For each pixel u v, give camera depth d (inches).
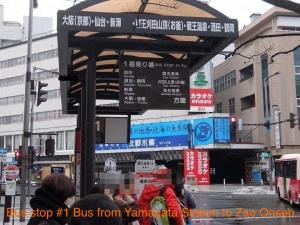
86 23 330.6
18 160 832.9
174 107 398.6
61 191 144.1
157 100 397.4
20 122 3228.3
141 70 398.3
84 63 446.0
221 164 2458.2
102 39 373.7
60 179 145.3
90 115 374.9
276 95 2079.2
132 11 351.6
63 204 143.7
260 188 1831.9
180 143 2303.2
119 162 2455.7
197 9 349.1
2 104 3331.7
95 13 332.2
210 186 2105.1
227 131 2217.0
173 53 395.2
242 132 2397.9
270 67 2126.0
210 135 2209.6
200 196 1498.5
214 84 2785.4
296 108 2059.5
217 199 1362.0
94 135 374.6
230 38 346.6
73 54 414.3
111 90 576.7
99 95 589.6
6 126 3297.2
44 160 2938.0
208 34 343.0
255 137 2273.6
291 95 2063.2
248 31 2228.1
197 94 2374.5
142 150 2428.6
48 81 3080.7
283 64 2066.9
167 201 238.5
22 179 762.2
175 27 340.2
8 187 679.7
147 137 2420.0
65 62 367.2
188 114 2391.7
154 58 401.7
